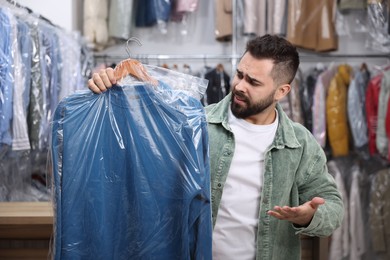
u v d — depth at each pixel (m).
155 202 1.09
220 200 1.30
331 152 3.22
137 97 1.10
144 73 1.12
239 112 1.28
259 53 1.23
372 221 3.16
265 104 1.26
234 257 1.30
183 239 1.07
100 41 3.26
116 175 1.10
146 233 1.10
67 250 1.06
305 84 3.24
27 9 2.31
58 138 1.07
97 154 1.09
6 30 1.88
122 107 1.10
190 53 3.64
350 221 3.21
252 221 1.30
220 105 1.36
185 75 1.17
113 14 3.29
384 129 3.00
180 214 1.09
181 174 1.08
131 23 3.41
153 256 1.10
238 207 1.30
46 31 2.34
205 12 3.63
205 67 3.33
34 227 1.86
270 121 1.35
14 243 1.96
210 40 3.64
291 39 3.20
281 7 3.19
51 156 1.08
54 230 1.07
